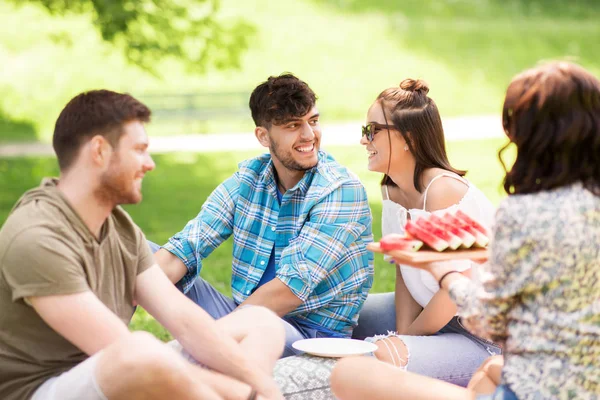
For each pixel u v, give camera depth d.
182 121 21.58
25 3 13.37
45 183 3.51
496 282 3.08
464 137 19.77
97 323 3.29
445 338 4.35
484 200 4.41
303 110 4.53
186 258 4.79
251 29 13.00
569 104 3.02
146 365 3.07
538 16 35.31
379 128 4.52
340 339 4.28
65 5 11.59
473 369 4.25
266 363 3.82
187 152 17.78
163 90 26.52
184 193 13.62
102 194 3.47
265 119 4.59
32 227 3.31
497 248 3.07
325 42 31.84
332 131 21.58
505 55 30.66
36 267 3.27
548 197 3.03
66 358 3.47
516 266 3.03
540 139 3.04
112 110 3.42
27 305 3.37
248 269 4.80
